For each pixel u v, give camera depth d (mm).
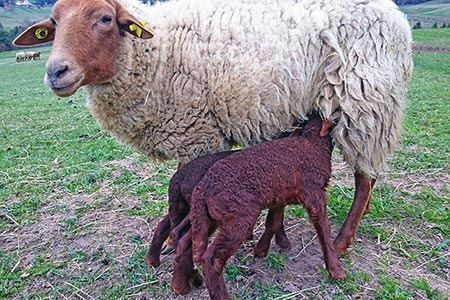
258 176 1177
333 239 1551
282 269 1398
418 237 1584
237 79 1347
